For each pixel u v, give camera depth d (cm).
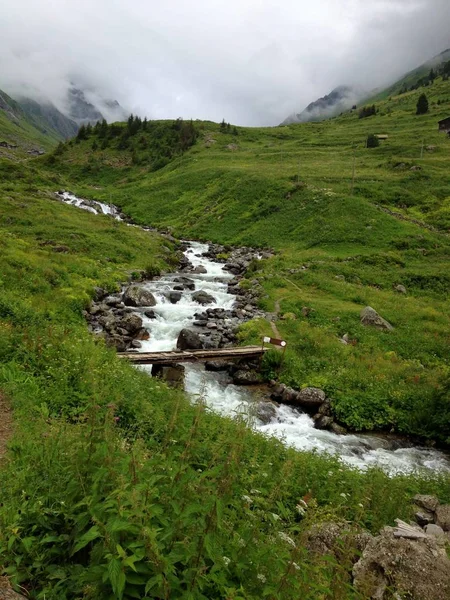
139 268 3925
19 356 1190
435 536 683
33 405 914
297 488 863
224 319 2702
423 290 3828
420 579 557
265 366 2045
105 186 10869
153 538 313
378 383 1955
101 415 563
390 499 895
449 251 4744
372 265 4381
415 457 1502
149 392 1248
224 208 7100
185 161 10931
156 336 2383
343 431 1645
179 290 3444
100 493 394
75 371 1128
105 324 2331
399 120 14025
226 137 13662
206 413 1126
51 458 527
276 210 6525
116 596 312
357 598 469
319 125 16200
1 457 666
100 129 14838
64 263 3216
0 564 377
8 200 5353
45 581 375
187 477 401
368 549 614
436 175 7269
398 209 6169
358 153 10138
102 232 4922
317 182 7194
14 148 16350
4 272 2398
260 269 4250
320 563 461
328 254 4656
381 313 2945
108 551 324
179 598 317
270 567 376
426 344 2505
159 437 897
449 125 11056
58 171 11919
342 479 985
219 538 366
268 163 9706
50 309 2169
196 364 2130
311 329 2494
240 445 515
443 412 1697
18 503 455
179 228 6925
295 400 1820
